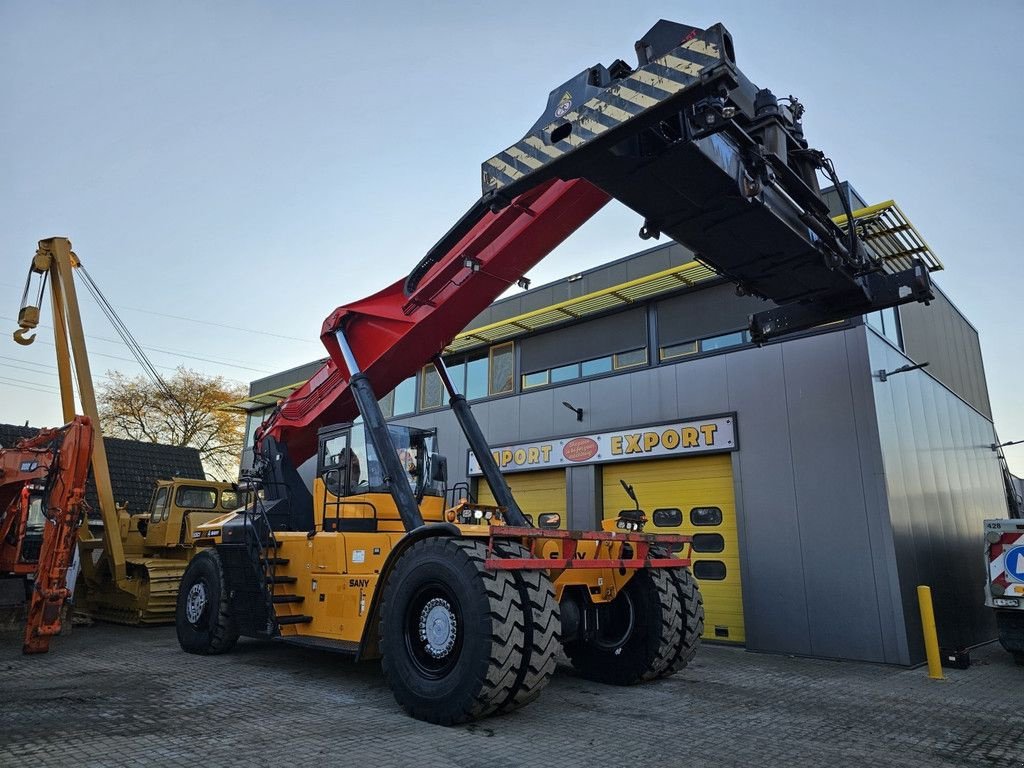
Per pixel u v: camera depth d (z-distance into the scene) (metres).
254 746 4.18
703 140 4.21
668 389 10.22
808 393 8.82
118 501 21.50
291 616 6.89
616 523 6.93
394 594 5.43
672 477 10.14
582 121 4.21
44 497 8.06
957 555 10.02
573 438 11.23
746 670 7.37
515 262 5.95
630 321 10.99
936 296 12.18
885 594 7.79
